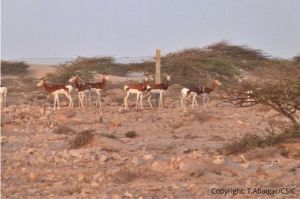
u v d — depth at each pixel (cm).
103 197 3078
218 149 4591
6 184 3531
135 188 3322
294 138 4425
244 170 3722
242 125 6444
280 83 4388
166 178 3562
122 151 4725
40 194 3247
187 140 5441
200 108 8225
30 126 6525
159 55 9131
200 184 3372
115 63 12719
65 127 6088
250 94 4488
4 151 4784
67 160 4272
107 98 9938
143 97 9019
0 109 7725
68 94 8344
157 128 6338
